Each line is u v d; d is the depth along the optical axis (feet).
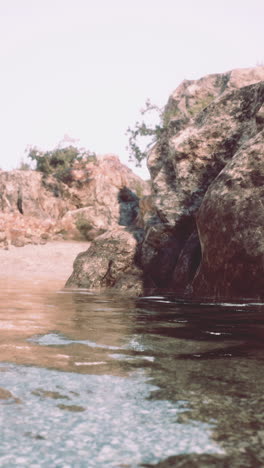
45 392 5.03
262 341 8.66
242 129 26.68
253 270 18.47
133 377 5.77
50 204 121.60
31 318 12.19
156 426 4.00
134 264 29.53
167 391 5.13
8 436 3.73
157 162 34.27
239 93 27.73
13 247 88.63
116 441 3.67
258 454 3.44
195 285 21.88
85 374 5.89
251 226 18.67
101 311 14.40
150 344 8.26
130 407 4.53
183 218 27.35
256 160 19.94
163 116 84.17
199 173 27.63
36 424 4.02
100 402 4.69
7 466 3.20
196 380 5.65
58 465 3.22
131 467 3.19
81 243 102.01
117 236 30.99
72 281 30.25
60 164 133.08
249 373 6.04
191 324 11.17
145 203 44.29
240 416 4.28
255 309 15.20
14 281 40.47
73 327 10.44
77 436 3.76
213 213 20.36
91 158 132.77
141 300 19.08
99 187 124.26
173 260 27.73
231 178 20.33
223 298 19.27
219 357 7.13
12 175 120.88
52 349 7.63
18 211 118.11
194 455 3.41
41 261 78.64
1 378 5.59
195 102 64.28
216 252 20.08
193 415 4.30
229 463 3.28
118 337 9.05
